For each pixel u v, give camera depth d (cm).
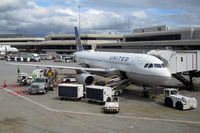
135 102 2323
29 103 2245
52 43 13275
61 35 13562
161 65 2358
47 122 1652
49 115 1831
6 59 9438
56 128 1523
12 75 4578
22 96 2595
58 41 13225
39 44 14175
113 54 3394
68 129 1504
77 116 1806
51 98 2498
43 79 2912
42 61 8900
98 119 1731
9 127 1542
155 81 2309
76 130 1484
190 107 2056
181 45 6050
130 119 1738
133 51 7706
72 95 2358
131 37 9944
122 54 3142
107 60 3350
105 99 2175
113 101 2128
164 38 8138
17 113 1881
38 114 1858
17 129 1504
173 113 1923
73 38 13362
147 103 2284
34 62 8225
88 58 4206
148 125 1597
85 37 12756
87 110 1997
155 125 1598
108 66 3272
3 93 2766
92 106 2148
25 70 5506
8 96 2586
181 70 2828
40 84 2723
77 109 2030
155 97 2517
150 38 8800
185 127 1561
